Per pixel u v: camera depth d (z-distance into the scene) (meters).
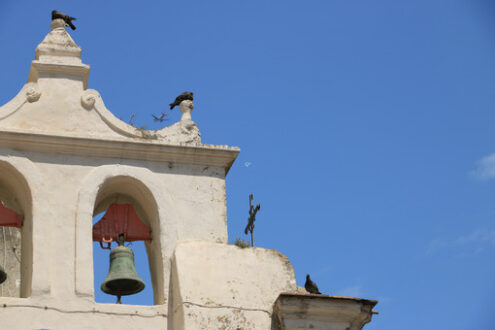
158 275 24.06
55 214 23.77
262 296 23.31
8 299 22.56
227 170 25.59
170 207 24.56
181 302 22.78
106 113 25.12
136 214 25.17
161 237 24.22
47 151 24.41
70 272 23.22
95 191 24.17
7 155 24.06
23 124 24.61
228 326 22.72
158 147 25.03
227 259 23.67
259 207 25.69
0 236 29.20
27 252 23.62
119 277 24.03
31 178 23.94
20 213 24.42
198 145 25.30
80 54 25.58
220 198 25.02
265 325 22.95
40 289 22.81
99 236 24.80
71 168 24.39
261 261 23.81
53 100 25.00
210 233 24.56
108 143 24.73
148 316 23.12
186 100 25.95
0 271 24.11
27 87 24.97
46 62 25.25
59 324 22.59
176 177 25.00
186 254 23.53
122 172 24.62
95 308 22.91
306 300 23.19
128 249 24.64
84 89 25.62
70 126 24.83
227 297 23.05
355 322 23.48
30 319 22.48
